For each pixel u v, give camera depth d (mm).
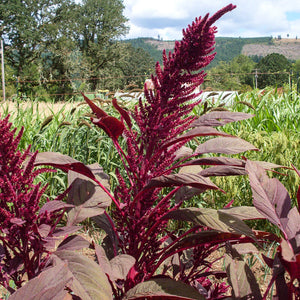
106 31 60812
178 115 1393
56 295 906
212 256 2928
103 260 1220
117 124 1377
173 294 1118
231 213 1432
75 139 4148
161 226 1551
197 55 1354
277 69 72562
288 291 1204
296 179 3168
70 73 50875
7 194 1215
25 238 1295
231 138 1508
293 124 5180
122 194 1500
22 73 48312
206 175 1438
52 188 3770
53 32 50812
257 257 2730
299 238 1214
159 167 1408
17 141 1247
